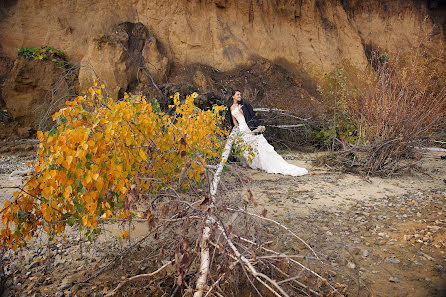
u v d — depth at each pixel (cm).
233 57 1366
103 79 1077
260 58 1412
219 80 1270
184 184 341
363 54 1622
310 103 1270
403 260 295
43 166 236
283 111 1111
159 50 1248
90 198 234
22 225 254
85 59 1099
